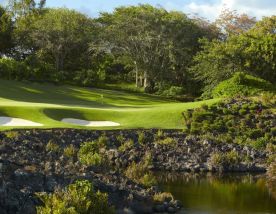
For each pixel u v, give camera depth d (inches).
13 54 3782.0
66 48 3550.7
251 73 2765.7
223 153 1504.7
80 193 738.2
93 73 3398.1
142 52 3442.4
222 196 1042.7
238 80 2292.1
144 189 961.5
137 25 3383.4
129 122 1754.4
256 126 1765.5
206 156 1493.6
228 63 2778.1
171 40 3376.0
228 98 2005.4
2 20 3779.5
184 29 3508.9
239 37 2906.0
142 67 3454.7
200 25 3740.2
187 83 3560.5
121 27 3400.6
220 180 1245.1
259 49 2741.1
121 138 1551.4
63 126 1572.3
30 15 3873.0
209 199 1011.3
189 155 1493.6
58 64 3570.4
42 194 756.6
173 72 3531.0
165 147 1525.6
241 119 1807.3
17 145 1352.1
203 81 3253.0
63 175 869.2
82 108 1840.6
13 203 741.3
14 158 1027.9
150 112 1841.8
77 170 947.3
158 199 914.7
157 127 1704.0
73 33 3516.2
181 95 3398.1
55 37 3474.4
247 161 1461.6
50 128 1521.9
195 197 1028.5
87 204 721.0
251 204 972.6
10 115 1672.0
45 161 1056.8
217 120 1793.8
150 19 3457.2
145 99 3051.2
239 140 1635.1
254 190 1116.5
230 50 2733.8
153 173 1339.8
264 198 1030.4
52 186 815.7
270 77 2763.3
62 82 3211.1
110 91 3203.7
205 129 1717.5
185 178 1264.8
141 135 1569.9
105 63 3855.8
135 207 861.2
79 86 3250.5
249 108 1879.9
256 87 2268.7
